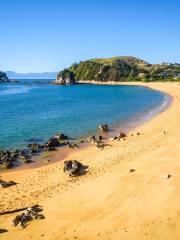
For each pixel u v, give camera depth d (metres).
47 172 30.31
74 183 25.94
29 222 19.70
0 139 43.94
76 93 149.38
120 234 17.20
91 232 17.80
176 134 38.16
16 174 30.23
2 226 19.66
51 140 40.62
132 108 79.44
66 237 17.70
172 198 19.77
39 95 138.12
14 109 80.00
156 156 28.31
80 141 42.81
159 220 17.88
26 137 45.47
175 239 16.27
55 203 22.03
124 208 19.66
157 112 68.38
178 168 24.06
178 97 103.88
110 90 170.62
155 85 193.50
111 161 30.91
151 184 22.03
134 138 41.62
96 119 61.41
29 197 24.08
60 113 70.75
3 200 23.88
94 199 21.52
